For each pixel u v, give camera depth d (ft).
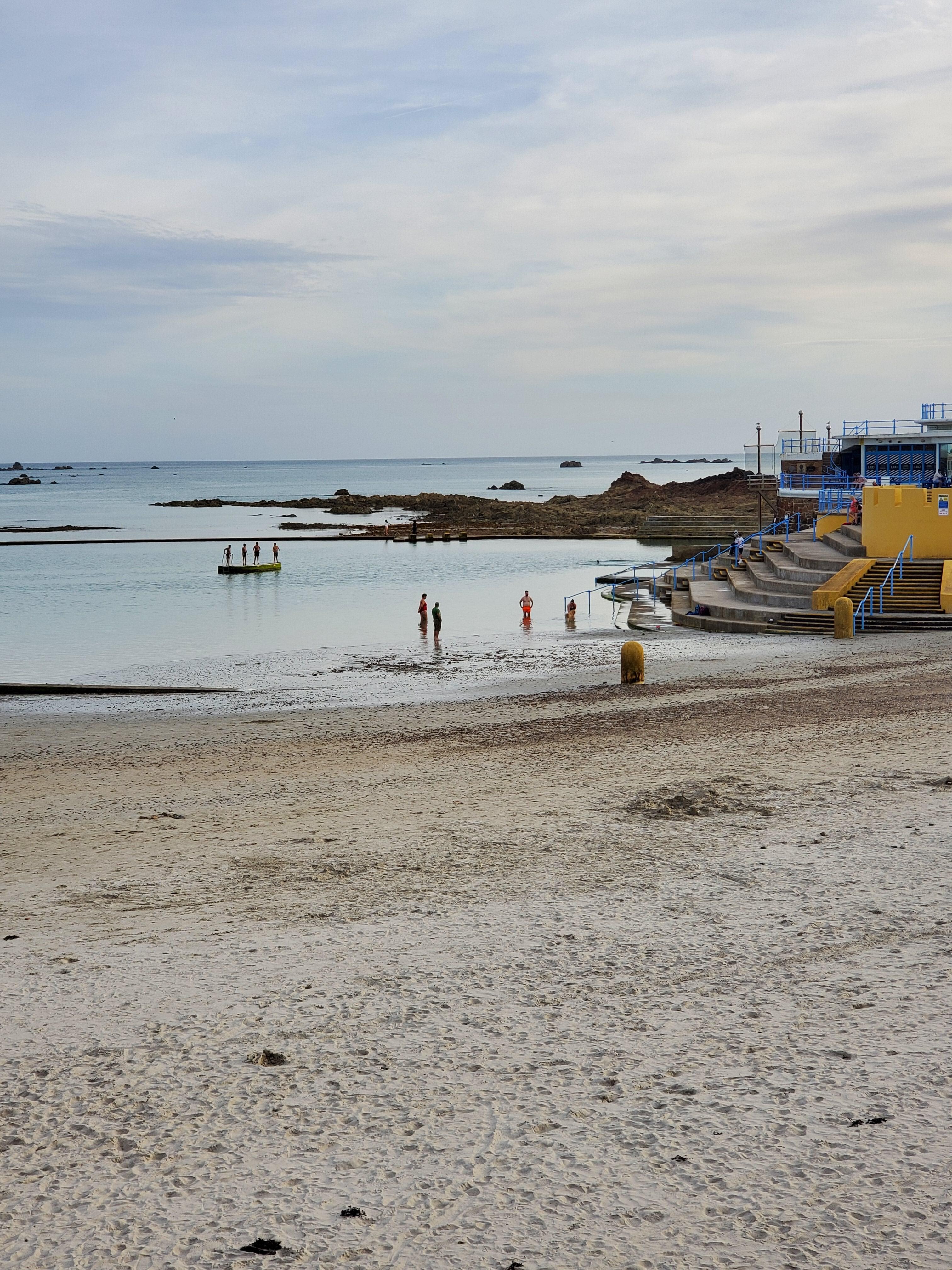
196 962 21.80
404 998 19.43
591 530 345.10
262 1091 16.01
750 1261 11.70
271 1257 12.01
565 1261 11.82
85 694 81.61
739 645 92.32
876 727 49.80
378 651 104.94
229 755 52.85
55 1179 13.78
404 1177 13.58
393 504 470.80
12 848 34.60
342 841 32.94
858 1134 14.15
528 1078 16.14
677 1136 14.33
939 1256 11.62
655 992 19.39
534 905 25.09
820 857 28.32
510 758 47.47
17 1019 19.04
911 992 18.78
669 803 35.29
